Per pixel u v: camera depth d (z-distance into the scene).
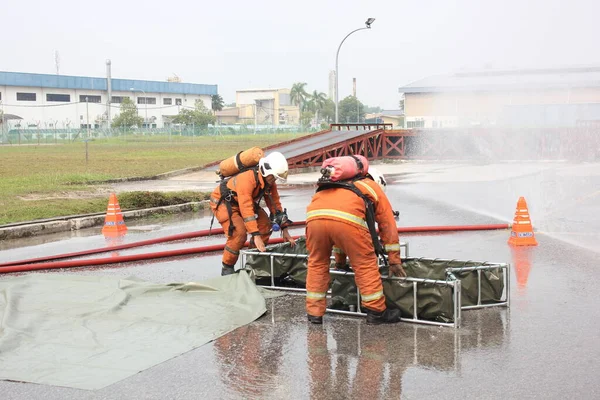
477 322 5.70
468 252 9.20
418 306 5.67
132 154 39.69
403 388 4.23
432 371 4.53
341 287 6.00
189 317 5.84
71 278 7.33
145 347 5.10
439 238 10.50
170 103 103.00
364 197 5.52
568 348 5.00
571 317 5.85
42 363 4.78
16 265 8.66
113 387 4.34
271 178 6.81
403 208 14.64
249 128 86.06
